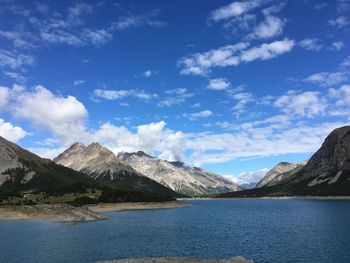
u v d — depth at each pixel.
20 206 188.25
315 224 125.31
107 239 94.19
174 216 187.25
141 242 88.62
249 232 107.56
